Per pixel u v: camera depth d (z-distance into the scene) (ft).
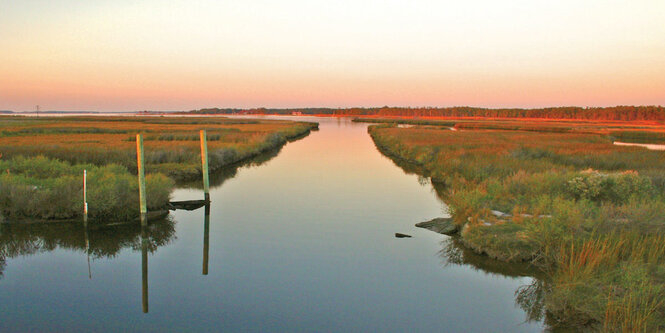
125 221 40.14
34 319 22.17
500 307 23.43
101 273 28.96
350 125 366.43
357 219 42.29
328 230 38.47
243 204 49.39
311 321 21.90
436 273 28.17
